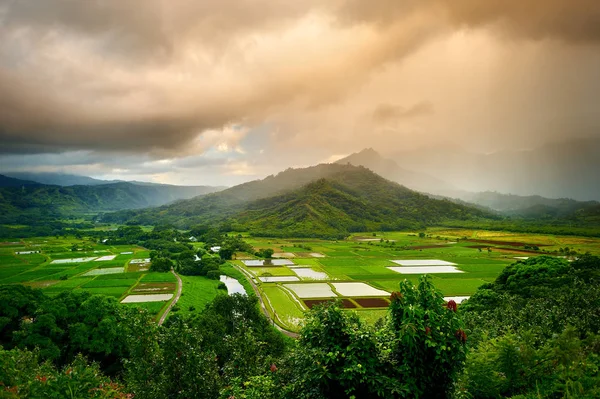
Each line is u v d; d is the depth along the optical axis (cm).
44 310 3888
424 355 1099
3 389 1219
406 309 1145
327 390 1105
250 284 9169
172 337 1522
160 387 1438
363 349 1107
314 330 1202
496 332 3173
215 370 1579
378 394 1031
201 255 14475
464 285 8838
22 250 15988
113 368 3831
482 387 1452
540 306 3694
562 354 1431
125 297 7812
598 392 1218
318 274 10631
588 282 4888
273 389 1335
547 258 6425
